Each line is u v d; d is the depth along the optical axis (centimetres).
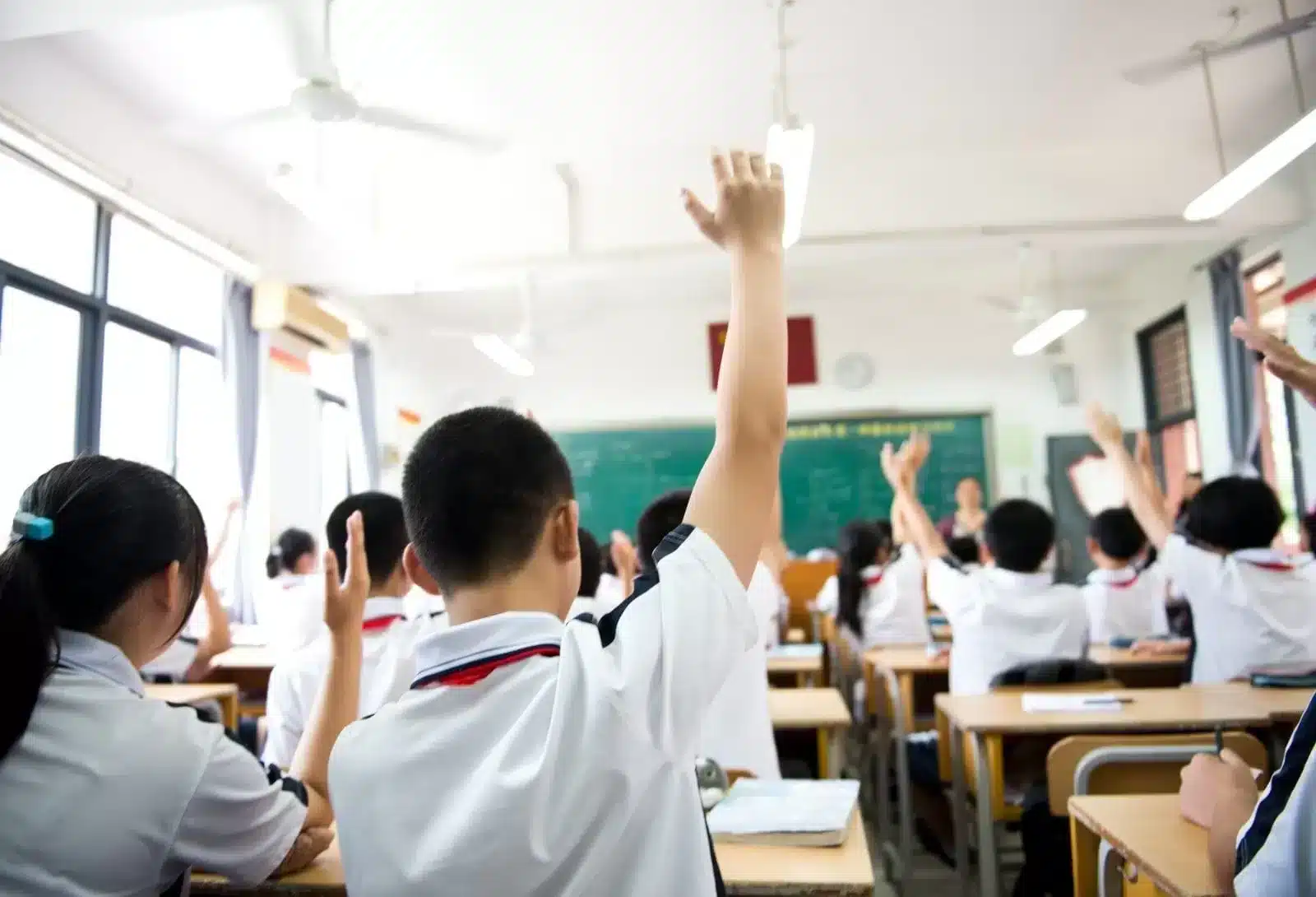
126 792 85
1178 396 652
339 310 605
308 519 575
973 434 725
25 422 360
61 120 353
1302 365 102
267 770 108
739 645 63
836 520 726
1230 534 233
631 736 59
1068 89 405
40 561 88
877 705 315
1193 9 347
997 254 633
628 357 765
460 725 65
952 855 289
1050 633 261
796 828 127
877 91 400
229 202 469
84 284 392
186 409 470
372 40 347
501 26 340
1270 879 84
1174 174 464
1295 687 225
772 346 70
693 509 68
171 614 97
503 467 71
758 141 445
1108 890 133
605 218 485
